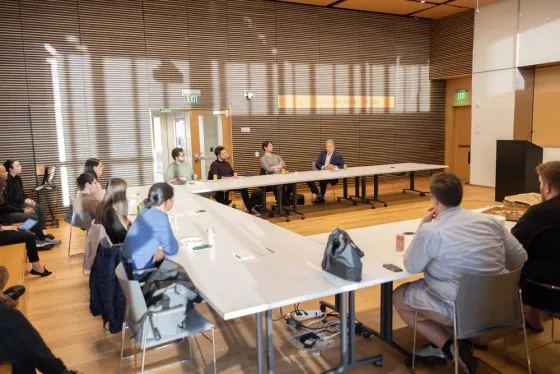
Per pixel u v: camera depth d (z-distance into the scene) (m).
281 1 9.30
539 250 2.52
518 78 9.05
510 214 3.55
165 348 2.93
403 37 10.89
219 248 2.88
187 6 8.48
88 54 7.78
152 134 8.47
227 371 2.61
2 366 1.73
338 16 10.03
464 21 10.15
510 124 9.23
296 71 9.71
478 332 2.21
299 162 10.00
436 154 11.80
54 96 7.61
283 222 6.70
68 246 5.64
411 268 2.31
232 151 9.20
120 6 7.94
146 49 8.23
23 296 3.49
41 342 1.82
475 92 9.94
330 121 10.25
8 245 4.36
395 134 11.13
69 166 7.83
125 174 8.29
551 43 8.31
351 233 3.24
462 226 2.28
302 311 3.34
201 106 8.81
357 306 3.54
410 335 2.99
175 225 3.64
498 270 2.30
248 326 3.22
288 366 2.63
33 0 7.31
